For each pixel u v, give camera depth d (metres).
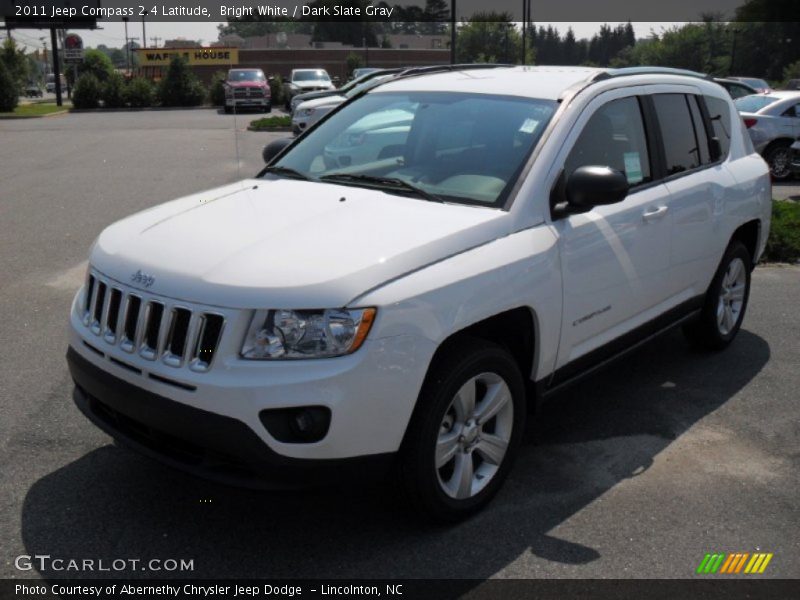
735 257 5.84
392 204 3.85
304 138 4.96
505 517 3.76
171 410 3.20
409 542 3.53
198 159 17.02
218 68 61.25
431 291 3.31
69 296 6.95
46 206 11.21
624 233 4.40
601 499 3.95
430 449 3.41
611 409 5.01
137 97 42.69
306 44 75.12
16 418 4.61
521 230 3.81
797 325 6.70
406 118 4.56
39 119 32.56
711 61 68.25
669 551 3.54
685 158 5.16
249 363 3.09
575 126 4.22
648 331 4.91
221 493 3.88
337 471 3.19
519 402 3.87
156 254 3.47
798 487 4.11
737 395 5.25
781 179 15.90
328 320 3.11
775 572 3.41
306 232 3.51
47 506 3.73
